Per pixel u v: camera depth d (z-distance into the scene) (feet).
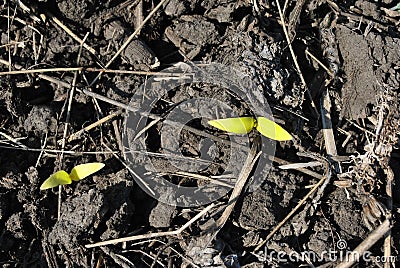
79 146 1.46
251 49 1.47
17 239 1.40
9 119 1.47
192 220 1.40
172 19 1.52
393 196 1.48
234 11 1.52
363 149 1.51
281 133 1.41
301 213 1.44
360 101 1.52
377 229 1.41
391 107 1.50
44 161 1.45
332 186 1.48
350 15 1.59
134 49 1.47
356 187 1.46
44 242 1.40
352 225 1.44
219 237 1.41
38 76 1.47
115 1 1.51
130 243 1.41
